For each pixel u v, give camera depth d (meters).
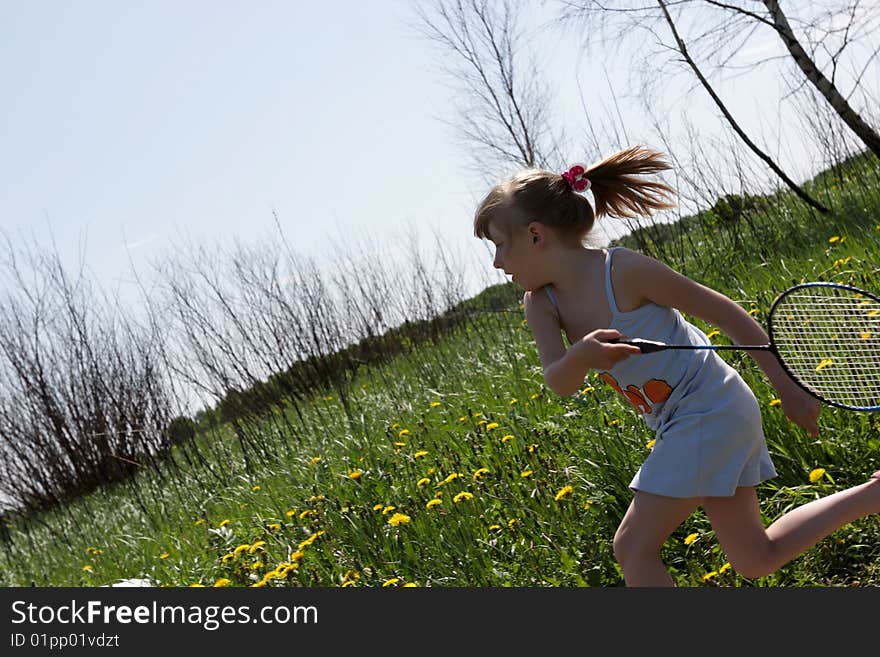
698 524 3.30
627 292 2.62
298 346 9.33
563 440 4.33
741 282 6.64
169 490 8.64
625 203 2.90
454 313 10.25
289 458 7.48
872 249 5.75
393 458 5.50
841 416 3.53
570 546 3.46
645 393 2.64
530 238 2.70
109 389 10.26
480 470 4.16
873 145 7.88
